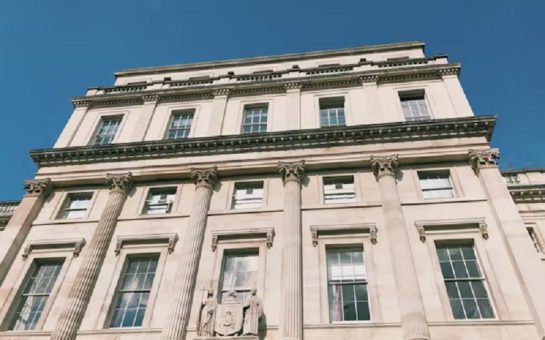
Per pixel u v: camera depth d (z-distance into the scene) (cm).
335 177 2469
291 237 2117
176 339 1808
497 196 2142
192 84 3338
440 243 2066
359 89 2944
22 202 2586
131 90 3416
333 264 2067
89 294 2078
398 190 2311
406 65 3097
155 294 2041
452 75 2875
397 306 1836
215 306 1873
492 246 1986
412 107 2797
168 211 2461
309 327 1806
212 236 2225
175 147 2708
